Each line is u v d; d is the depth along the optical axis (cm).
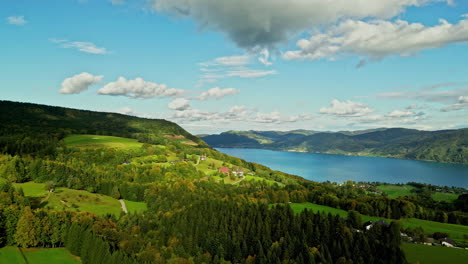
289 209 14825
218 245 11925
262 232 12656
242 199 19138
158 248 11031
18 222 9988
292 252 11150
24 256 9406
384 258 10569
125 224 13025
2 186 12506
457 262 10819
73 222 10569
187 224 13238
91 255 9181
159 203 16800
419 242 13700
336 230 12781
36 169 16800
